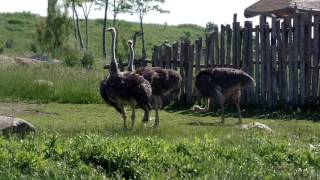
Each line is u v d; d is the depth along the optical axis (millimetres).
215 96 20438
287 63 23031
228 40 23875
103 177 10805
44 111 22016
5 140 12742
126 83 17406
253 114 22438
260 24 23281
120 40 57125
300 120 21172
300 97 22828
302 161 12297
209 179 10922
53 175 10797
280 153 12609
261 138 14297
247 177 11055
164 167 11477
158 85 19141
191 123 19875
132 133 15836
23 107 22828
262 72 23266
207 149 12773
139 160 11562
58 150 11688
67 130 16422
